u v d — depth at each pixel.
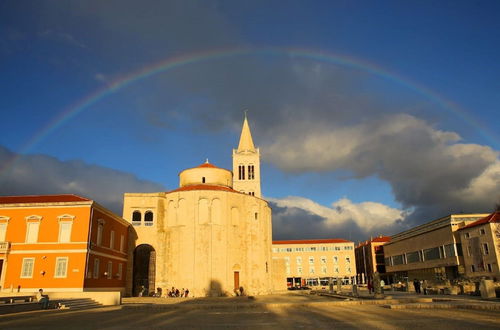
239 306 40.44
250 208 79.25
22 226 54.72
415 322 24.75
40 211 55.28
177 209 74.62
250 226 78.12
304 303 41.41
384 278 140.38
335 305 41.47
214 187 77.19
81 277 52.25
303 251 152.25
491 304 34.12
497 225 74.56
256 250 77.56
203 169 84.69
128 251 72.81
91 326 24.97
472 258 80.38
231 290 71.00
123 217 74.81
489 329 21.25
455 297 49.38
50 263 53.06
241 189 122.69
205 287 69.12
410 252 108.94
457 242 85.69
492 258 74.19
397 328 22.14
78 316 32.09
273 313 33.53
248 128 130.62
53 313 35.19
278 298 60.09
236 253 74.19
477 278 78.06
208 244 71.38
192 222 72.50
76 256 53.19
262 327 23.69
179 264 71.31
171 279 71.88
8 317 31.41
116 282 65.50
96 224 57.50
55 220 54.81
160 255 73.38
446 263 89.19
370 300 43.81
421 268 101.88
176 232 73.19
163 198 77.19
